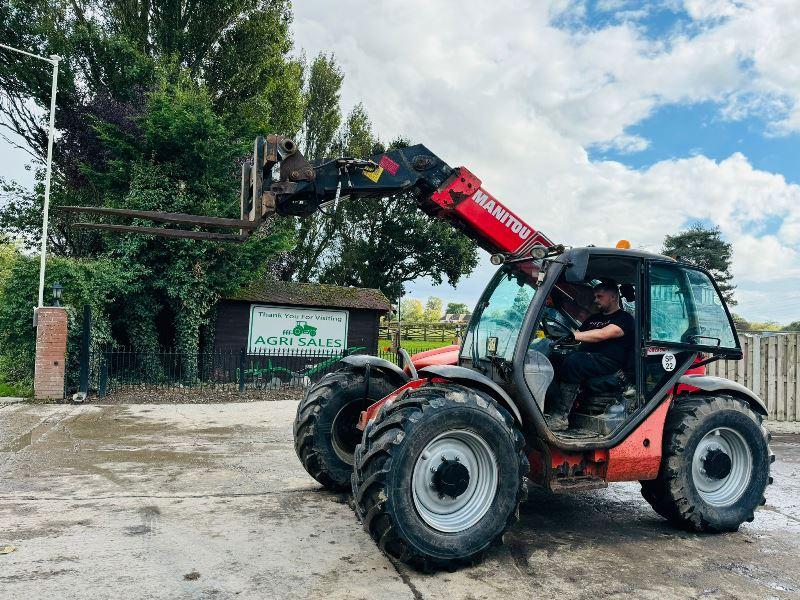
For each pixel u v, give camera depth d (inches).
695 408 172.7
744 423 177.9
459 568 139.3
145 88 658.2
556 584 132.7
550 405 176.7
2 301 478.9
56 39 650.2
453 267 1296.8
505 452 143.5
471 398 142.6
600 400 173.3
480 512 142.3
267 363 615.5
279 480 216.4
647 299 172.4
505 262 178.2
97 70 688.4
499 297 185.9
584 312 189.6
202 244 554.6
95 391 472.4
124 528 158.4
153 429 324.2
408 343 970.1
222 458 252.7
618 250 170.6
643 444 165.6
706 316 184.5
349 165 173.8
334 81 1206.9
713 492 177.6
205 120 544.4
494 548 154.9
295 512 177.0
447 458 141.9
